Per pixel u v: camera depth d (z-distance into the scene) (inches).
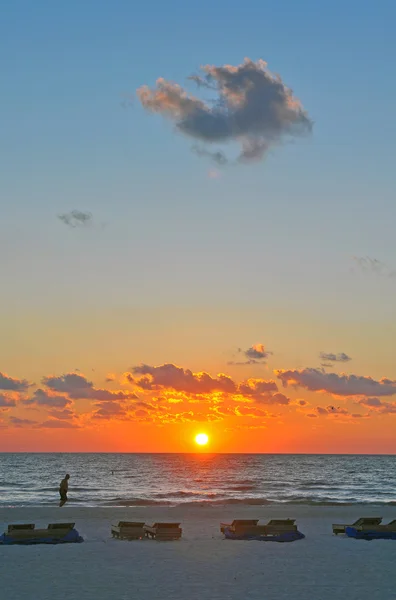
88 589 806.5
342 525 1310.3
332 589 817.5
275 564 976.9
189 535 1269.7
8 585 824.9
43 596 768.9
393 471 7165.4
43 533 1159.0
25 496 3115.2
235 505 2154.3
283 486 4124.0
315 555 1053.8
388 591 808.3
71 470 6628.9
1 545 1126.4
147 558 1015.0
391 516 1723.7
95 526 1416.1
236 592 797.9
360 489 3875.5
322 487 4052.7
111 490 3624.5
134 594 782.5
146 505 2277.3
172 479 4945.9
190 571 920.3
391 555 1058.1
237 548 1114.7
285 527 1245.7
